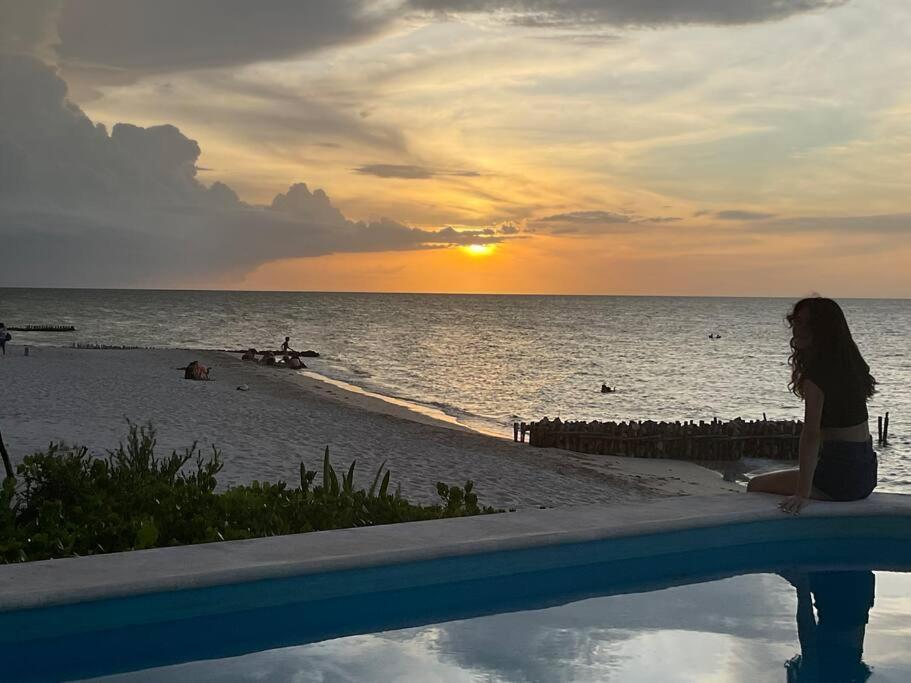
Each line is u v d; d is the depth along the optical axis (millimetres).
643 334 107125
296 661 3492
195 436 17156
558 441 24531
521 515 5137
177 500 6059
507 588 4535
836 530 5523
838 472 5508
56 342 73188
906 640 3859
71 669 3379
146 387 27594
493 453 21484
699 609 4258
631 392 45781
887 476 24734
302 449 16891
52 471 6305
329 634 3818
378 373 52344
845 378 5434
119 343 75312
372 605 4207
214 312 161000
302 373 48281
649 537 5043
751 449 25641
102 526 5516
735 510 5355
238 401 25719
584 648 3684
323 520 5879
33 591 3547
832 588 4668
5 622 3492
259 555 4145
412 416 31484
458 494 6684
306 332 101375
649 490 18500
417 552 4312
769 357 70812
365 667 3438
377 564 4219
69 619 3596
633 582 4699
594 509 5348
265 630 3887
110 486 6449
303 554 4172
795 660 3578
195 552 4184
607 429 24578
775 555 5348
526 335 101000
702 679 3352
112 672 3344
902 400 44188
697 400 43094
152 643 3699
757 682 3344
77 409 19938
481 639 3779
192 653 3576
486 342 86250
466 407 38000
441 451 19219
